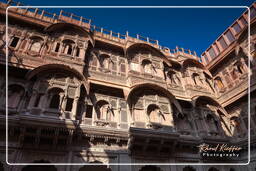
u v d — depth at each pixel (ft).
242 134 52.54
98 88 46.65
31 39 47.14
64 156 35.17
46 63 43.11
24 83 40.27
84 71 47.06
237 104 56.85
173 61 63.21
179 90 57.31
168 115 47.24
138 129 39.60
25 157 32.71
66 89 40.63
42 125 33.17
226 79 63.31
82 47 50.88
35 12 51.31
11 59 40.16
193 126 51.60
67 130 34.60
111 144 39.93
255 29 56.34
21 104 37.40
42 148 34.53
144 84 48.06
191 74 64.18
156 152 42.63
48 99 38.65
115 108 45.19
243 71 57.77
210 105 57.36
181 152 46.03
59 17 53.98
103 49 56.34
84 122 39.75
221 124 55.67
